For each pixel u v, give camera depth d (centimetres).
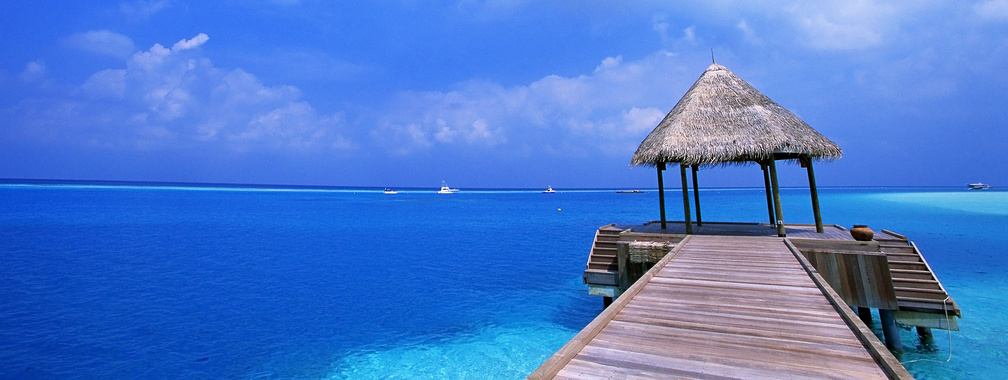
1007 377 777
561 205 6612
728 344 416
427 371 845
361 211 4988
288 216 4166
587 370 359
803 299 570
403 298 1327
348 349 948
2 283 1452
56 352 906
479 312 1199
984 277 1483
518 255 2073
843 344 412
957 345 896
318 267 1773
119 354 905
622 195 12350
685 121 1201
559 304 1272
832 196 9331
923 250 2027
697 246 991
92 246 2203
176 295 1340
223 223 3403
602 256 1127
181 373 827
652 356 388
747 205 6081
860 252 827
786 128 1130
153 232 2783
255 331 1047
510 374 833
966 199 6719
